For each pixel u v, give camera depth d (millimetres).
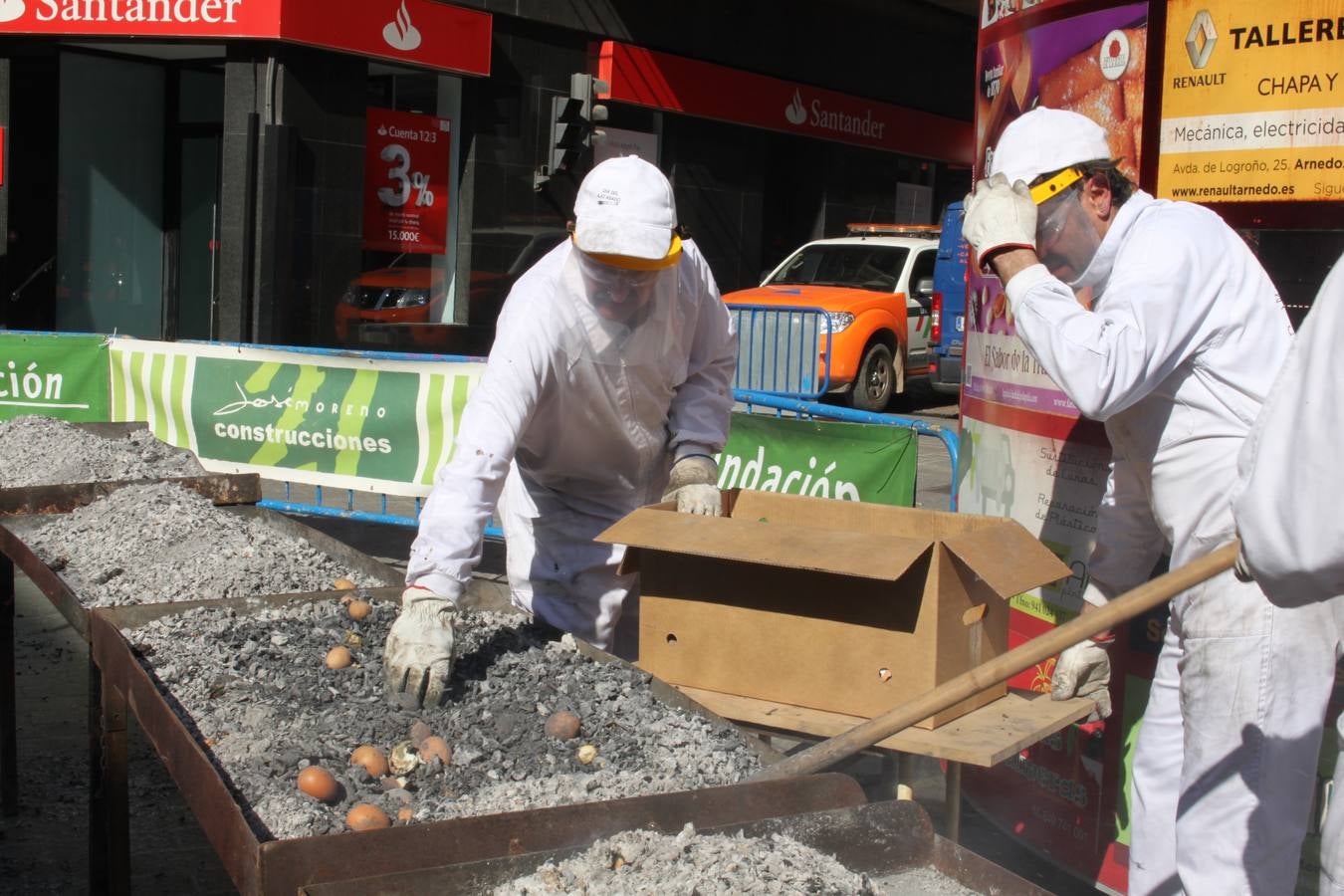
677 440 3732
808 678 3131
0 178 13000
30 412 7676
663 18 17203
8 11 12828
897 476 5297
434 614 2830
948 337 14555
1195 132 3441
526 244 15867
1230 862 2742
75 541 4340
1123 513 3201
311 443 7055
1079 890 3801
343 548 4242
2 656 4344
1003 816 4156
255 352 7129
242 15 12688
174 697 2861
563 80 16094
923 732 2977
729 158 18703
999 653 3266
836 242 16016
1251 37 3303
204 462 7320
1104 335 2664
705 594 3270
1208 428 2756
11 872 3955
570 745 2697
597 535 3816
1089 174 2842
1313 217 3252
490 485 3031
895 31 21312
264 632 3242
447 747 2645
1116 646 3646
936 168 23016
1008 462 4113
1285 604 2049
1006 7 4082
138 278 14234
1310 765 2744
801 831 2215
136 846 4164
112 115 13812
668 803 2217
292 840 1982
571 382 3410
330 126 13461
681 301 3570
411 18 13891
